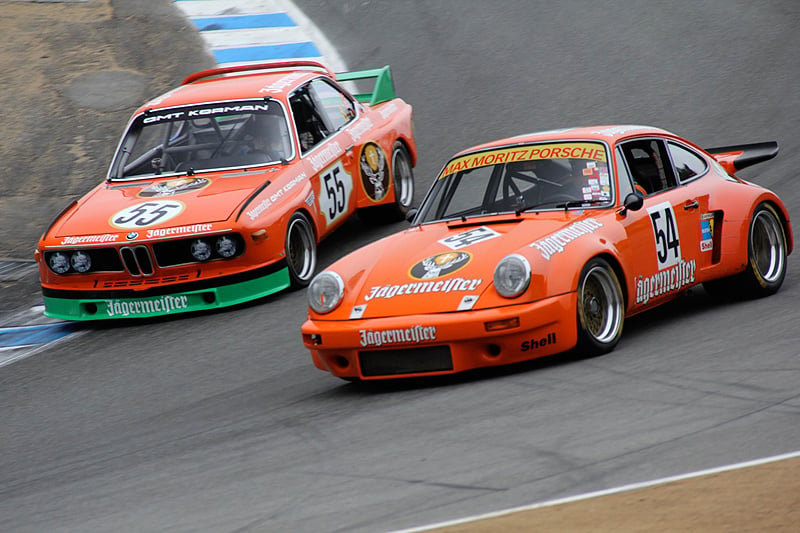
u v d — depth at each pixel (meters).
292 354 28.02
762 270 27.73
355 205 38.28
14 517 18.09
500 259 22.70
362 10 66.94
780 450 15.84
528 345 22.00
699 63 52.09
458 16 64.06
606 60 54.50
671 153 26.97
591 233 23.53
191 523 16.16
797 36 53.44
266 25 65.88
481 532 13.98
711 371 20.86
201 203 33.28
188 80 40.75
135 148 36.91
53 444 23.34
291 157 35.59
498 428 18.94
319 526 15.22
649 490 14.84
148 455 21.03
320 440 20.05
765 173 38.91
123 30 65.44
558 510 14.48
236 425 22.33
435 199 26.42
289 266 33.75
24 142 51.25
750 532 13.04
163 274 32.56
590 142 25.67
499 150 26.56
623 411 18.95
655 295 25.02
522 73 54.53
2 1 70.62
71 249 32.72
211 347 29.61
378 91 42.53
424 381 23.44
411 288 22.81
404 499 15.88
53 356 30.91
